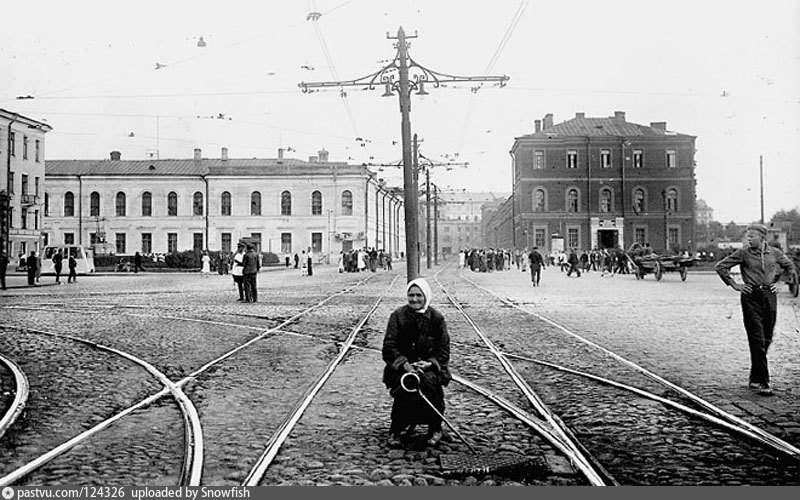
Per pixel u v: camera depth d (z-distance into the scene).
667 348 12.59
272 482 5.53
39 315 19.62
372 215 89.31
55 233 84.56
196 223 84.44
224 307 22.38
